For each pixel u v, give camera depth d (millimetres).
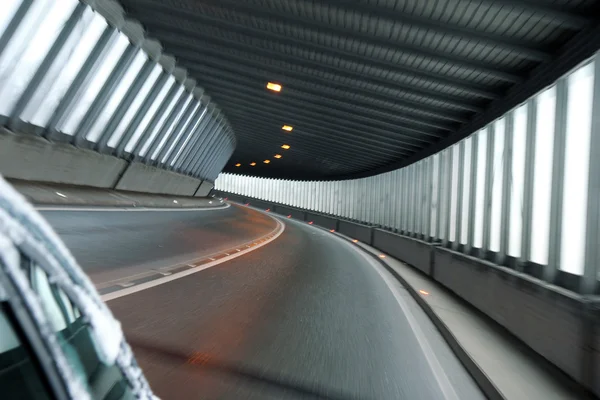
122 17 12625
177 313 6617
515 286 7457
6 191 1126
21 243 1133
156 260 10336
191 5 10547
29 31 10766
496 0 6996
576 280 6285
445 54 9562
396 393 4977
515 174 9094
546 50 7938
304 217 40812
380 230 23500
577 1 6465
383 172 24844
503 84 10164
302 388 4699
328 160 30500
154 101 19219
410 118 14469
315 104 16766
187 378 4465
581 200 6484
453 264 11633
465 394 5281
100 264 8664
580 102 6820
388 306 9680
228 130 32031
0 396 1057
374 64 11352
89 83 14109
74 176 16859
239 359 5254
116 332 1561
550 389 5125
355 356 6020
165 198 26594
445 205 14445
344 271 14078
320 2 8703
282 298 8828
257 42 12109
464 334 7215
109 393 1458
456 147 13758
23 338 1131
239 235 19844
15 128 12625
